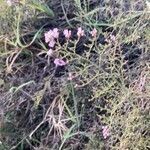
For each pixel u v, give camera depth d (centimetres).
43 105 33
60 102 32
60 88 32
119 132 30
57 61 31
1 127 33
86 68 31
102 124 31
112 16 33
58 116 32
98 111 32
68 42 33
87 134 31
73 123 32
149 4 32
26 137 33
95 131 31
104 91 30
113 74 30
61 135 31
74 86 32
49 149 31
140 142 28
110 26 32
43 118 32
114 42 32
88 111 32
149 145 29
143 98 29
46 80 33
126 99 29
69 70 32
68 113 32
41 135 32
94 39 31
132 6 33
